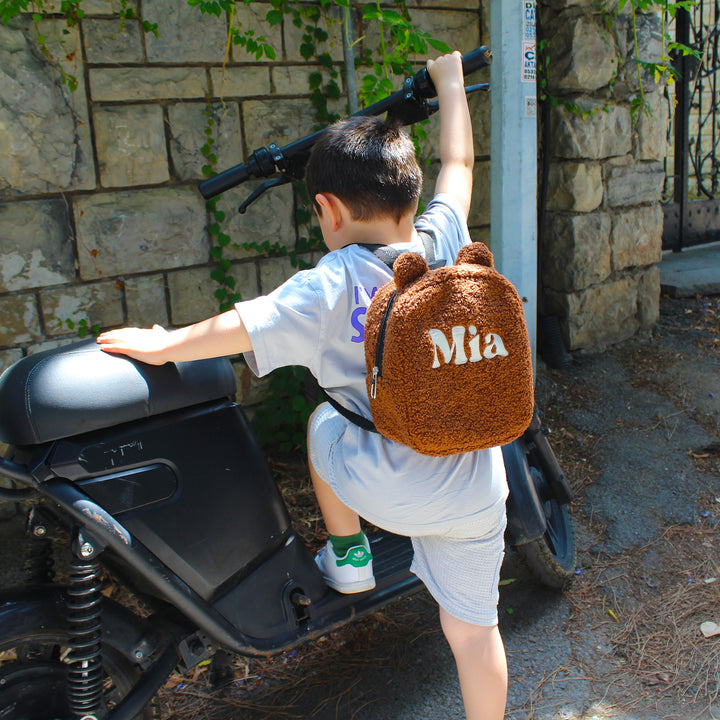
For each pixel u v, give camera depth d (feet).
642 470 10.80
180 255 10.62
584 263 13.79
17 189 9.27
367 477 5.36
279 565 6.36
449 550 5.59
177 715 7.06
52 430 5.07
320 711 7.06
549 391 12.96
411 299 4.56
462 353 4.57
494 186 11.36
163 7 9.80
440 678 7.41
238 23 10.42
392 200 5.31
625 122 13.97
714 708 6.96
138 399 5.36
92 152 9.67
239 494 6.00
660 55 14.26
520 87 10.89
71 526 5.55
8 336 9.55
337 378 5.39
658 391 12.88
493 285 4.65
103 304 10.15
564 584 8.52
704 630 7.95
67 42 9.21
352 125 5.54
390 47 11.94
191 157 10.43
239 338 5.16
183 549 5.72
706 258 19.75
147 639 5.85
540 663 7.61
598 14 13.10
